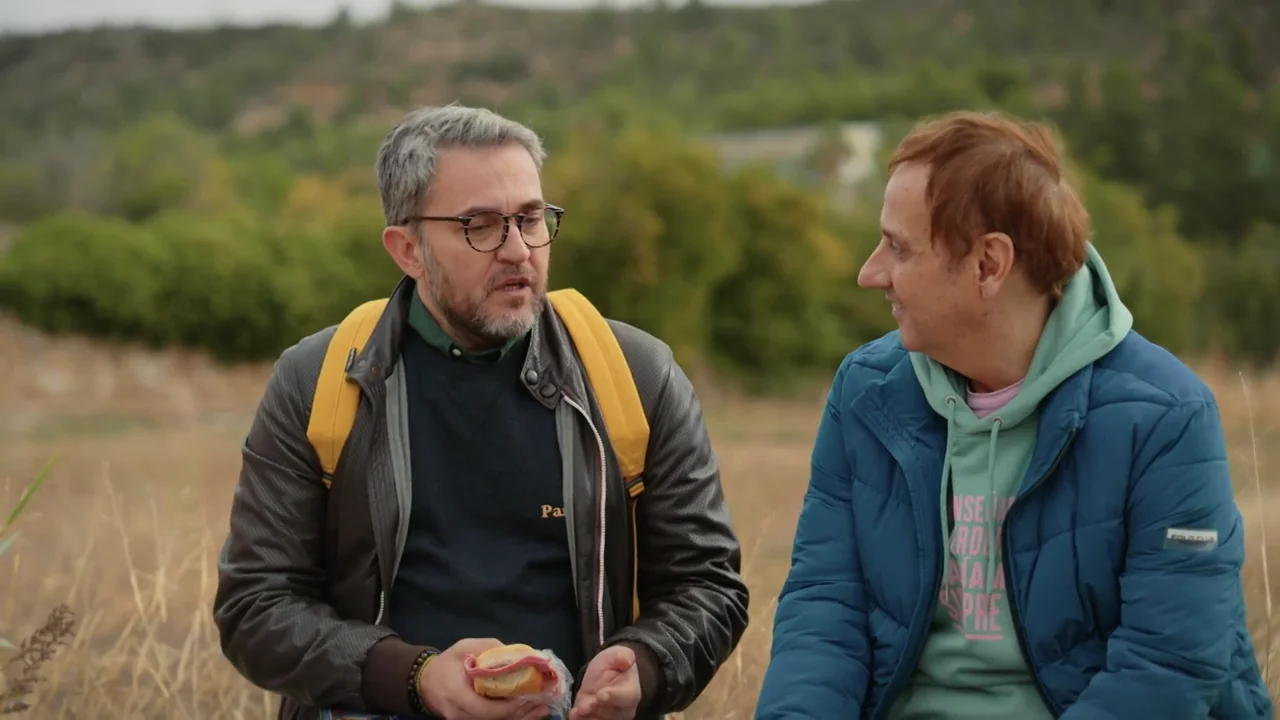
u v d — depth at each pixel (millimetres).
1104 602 2271
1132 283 42125
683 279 28609
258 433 2660
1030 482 2264
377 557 2590
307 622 2521
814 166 72000
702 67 188375
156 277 27484
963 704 2344
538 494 2629
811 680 2412
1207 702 2189
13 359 24375
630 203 27641
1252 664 2301
